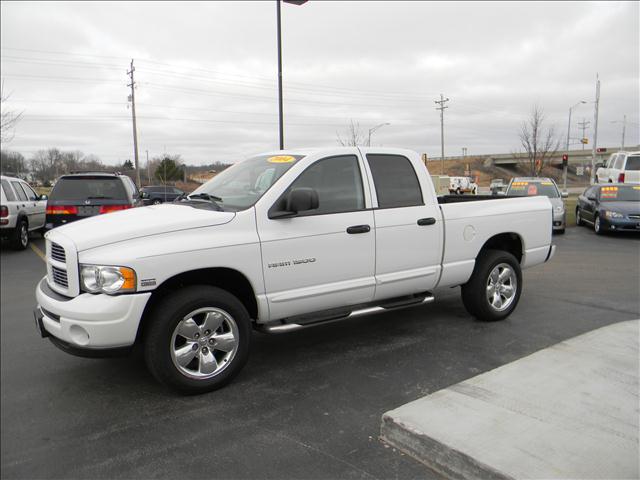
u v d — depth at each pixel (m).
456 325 5.78
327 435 3.39
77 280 3.74
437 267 5.28
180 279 4.07
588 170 93.38
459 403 3.54
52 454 3.19
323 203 4.59
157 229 3.86
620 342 4.75
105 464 3.08
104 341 3.64
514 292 5.99
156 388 4.16
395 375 4.36
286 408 3.78
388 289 4.96
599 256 10.97
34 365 4.69
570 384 3.84
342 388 4.11
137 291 3.67
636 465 2.82
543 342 5.16
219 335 4.09
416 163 5.29
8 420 3.63
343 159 4.79
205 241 3.94
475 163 107.44
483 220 5.61
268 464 3.06
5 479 2.93
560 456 2.89
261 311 4.25
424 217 5.14
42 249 12.80
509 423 3.25
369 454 3.17
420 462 3.08
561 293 7.39
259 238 4.17
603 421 3.28
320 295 4.52
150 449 3.24
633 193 15.18
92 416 3.69
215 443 3.30
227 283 4.40
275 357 4.84
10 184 12.82
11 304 7.16
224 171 5.38
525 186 16.19
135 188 13.31
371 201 4.86
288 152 4.88
